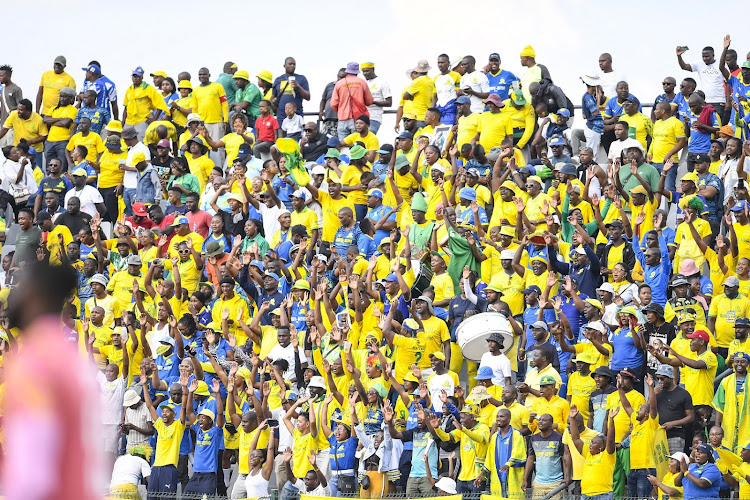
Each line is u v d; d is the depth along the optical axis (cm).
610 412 5006
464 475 5378
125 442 6250
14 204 8294
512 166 7038
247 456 5722
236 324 6694
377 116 8594
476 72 7875
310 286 6562
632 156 7069
